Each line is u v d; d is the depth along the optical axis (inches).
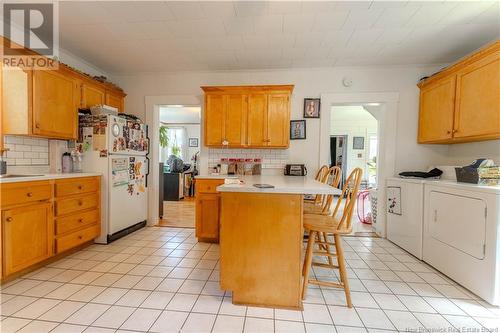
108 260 96.3
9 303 66.9
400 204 115.0
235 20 90.5
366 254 107.0
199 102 143.3
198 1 79.7
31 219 82.0
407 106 129.6
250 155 140.7
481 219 72.0
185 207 203.3
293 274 66.3
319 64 129.7
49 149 109.9
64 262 93.9
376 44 107.0
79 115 114.0
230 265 67.7
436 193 91.1
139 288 75.7
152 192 148.6
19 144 97.7
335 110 242.8
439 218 89.4
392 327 59.8
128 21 91.7
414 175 119.0
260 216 66.6
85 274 84.3
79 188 101.1
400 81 129.9
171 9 84.3
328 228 67.7
